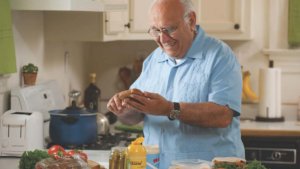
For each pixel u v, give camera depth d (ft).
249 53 14.29
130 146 6.64
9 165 8.12
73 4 8.82
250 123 13.10
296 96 14.08
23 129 8.55
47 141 9.73
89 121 9.41
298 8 13.82
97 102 13.15
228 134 7.96
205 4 13.57
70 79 13.04
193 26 7.97
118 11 12.01
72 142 9.28
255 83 14.33
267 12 14.12
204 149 7.86
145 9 12.73
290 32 13.89
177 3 7.70
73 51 13.28
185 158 7.87
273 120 13.42
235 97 7.75
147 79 8.54
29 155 6.66
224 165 6.59
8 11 8.81
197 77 7.91
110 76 14.87
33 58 10.57
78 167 6.23
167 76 8.21
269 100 13.43
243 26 13.60
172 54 7.95
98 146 9.66
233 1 13.52
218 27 13.60
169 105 7.36
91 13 11.25
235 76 7.84
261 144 12.08
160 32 7.75
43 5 8.86
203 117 7.47
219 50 7.92
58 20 11.27
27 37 10.25
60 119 9.27
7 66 8.74
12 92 9.18
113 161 6.26
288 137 12.05
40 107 9.73
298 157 11.99
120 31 12.19
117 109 7.44
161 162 8.00
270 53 14.06
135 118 8.18
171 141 7.95
